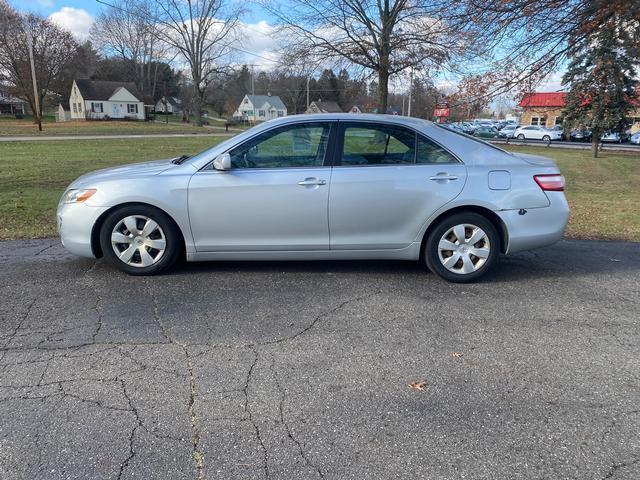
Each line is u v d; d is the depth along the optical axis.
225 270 4.89
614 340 3.53
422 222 4.54
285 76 23.08
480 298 4.29
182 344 3.36
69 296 4.15
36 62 56.31
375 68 19.48
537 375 3.04
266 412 2.63
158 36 56.00
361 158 4.52
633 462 2.28
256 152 4.52
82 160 16.64
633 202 10.05
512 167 4.59
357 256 4.66
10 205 8.07
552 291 4.49
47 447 2.33
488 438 2.45
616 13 7.69
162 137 34.19
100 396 2.75
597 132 25.39
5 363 3.07
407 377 3.00
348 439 2.43
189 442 2.39
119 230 4.56
